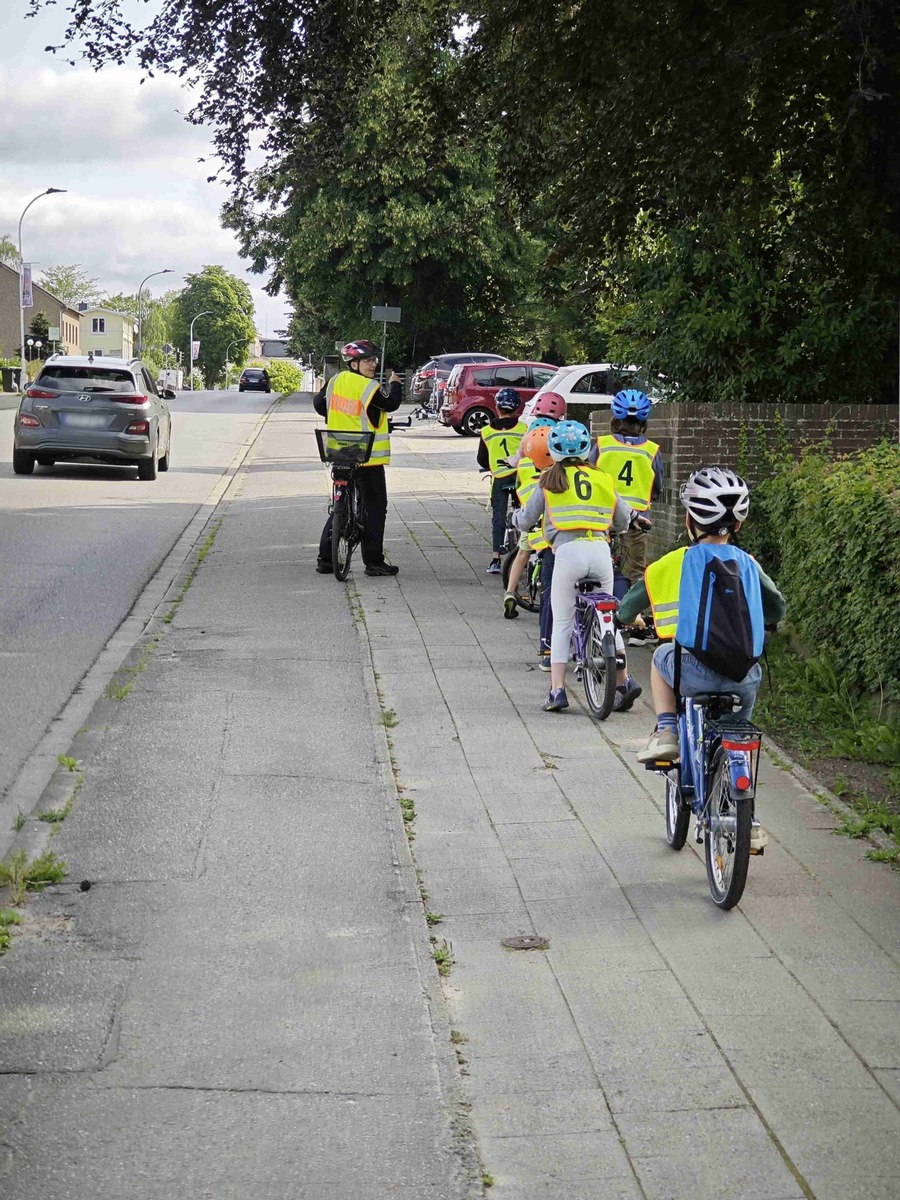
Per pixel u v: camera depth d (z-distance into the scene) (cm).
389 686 896
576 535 835
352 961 476
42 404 2161
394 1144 359
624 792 683
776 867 577
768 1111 376
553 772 716
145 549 1473
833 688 848
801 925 512
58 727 781
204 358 16200
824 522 849
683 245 1339
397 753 748
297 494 2086
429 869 574
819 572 859
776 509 976
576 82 1299
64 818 626
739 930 508
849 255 1295
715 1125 369
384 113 1505
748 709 557
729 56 1167
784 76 1205
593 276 1538
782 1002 446
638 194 1389
